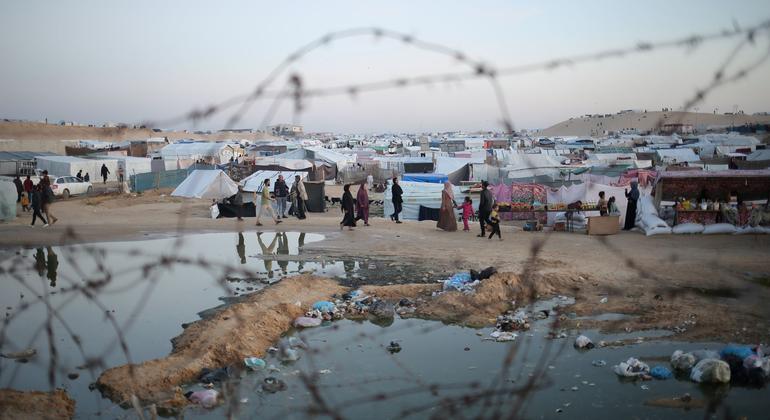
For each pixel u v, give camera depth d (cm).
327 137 16438
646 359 734
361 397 628
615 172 3158
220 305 998
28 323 902
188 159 4859
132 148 5834
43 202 1862
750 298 954
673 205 1617
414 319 932
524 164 3334
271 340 832
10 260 1331
